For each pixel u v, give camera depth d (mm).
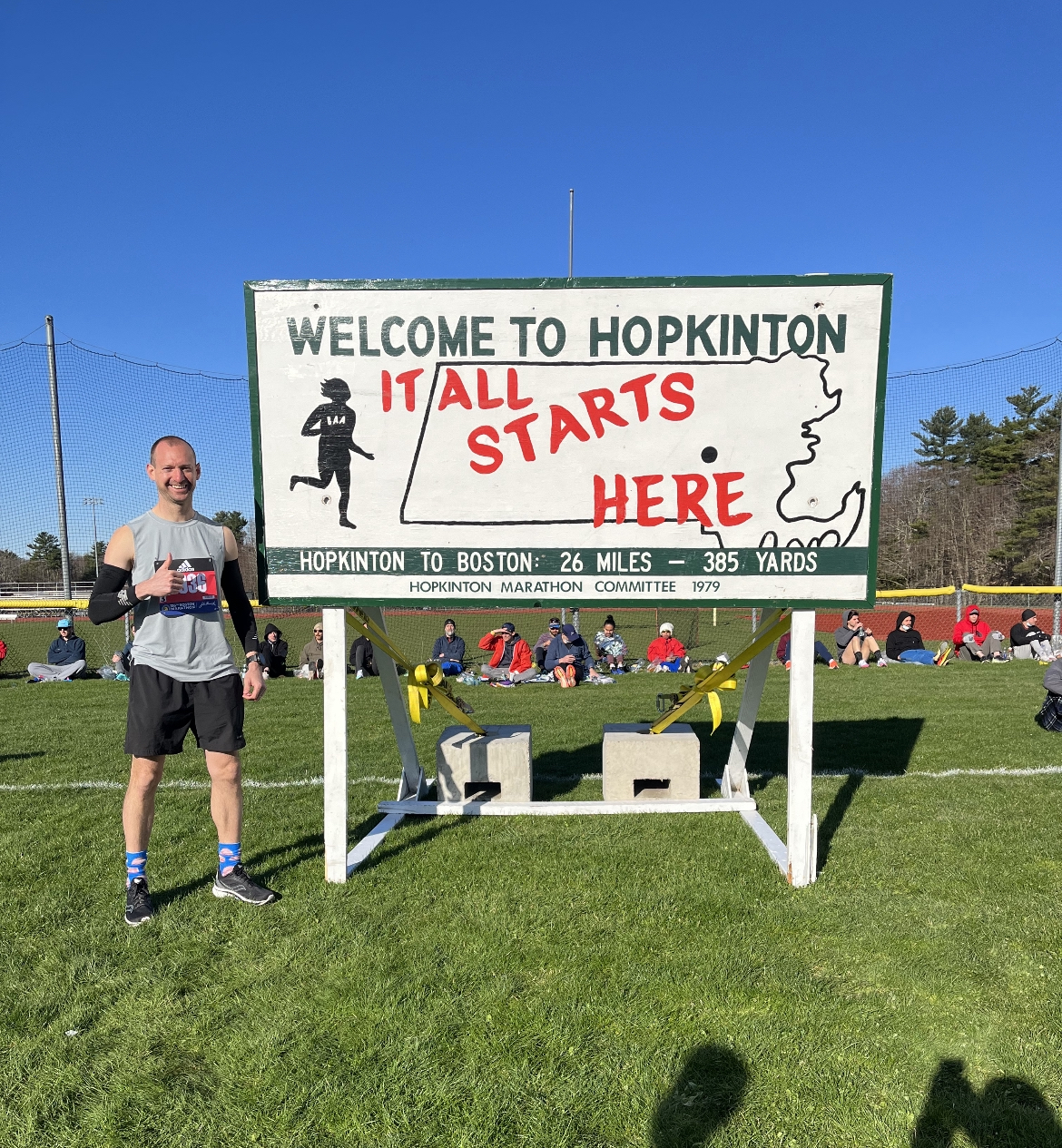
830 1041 2348
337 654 3682
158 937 3062
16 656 17094
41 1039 2398
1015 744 6523
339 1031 2418
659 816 4578
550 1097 2105
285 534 3756
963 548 44219
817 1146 1938
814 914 3188
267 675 12852
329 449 3748
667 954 2873
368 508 3758
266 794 5203
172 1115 2064
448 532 3764
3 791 5297
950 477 49844
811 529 3709
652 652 13312
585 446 3734
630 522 3748
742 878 3582
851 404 3680
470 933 3051
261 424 3748
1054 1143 1933
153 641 3258
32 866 3865
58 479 16000
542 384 3727
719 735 7172
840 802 4781
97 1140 1991
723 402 3705
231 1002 2584
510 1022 2451
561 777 5645
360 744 6883
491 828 4387
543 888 3486
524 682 11672
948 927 3049
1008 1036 2355
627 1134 1980
